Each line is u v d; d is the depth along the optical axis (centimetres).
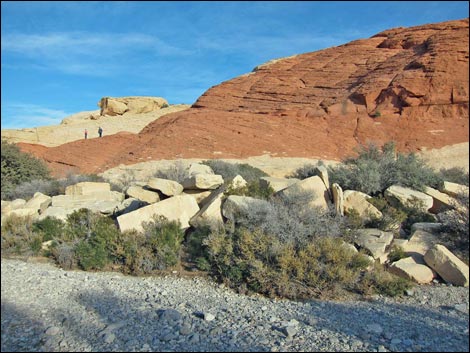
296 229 848
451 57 4834
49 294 684
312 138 4200
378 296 711
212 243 852
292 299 709
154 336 506
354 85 5444
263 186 1237
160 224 976
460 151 3781
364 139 4250
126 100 7588
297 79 6056
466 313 605
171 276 852
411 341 492
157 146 3716
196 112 4909
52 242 1008
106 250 934
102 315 586
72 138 5438
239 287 761
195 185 1152
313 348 473
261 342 490
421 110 4578
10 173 1900
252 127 4303
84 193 1316
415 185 1297
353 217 973
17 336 505
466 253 855
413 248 887
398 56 5641
